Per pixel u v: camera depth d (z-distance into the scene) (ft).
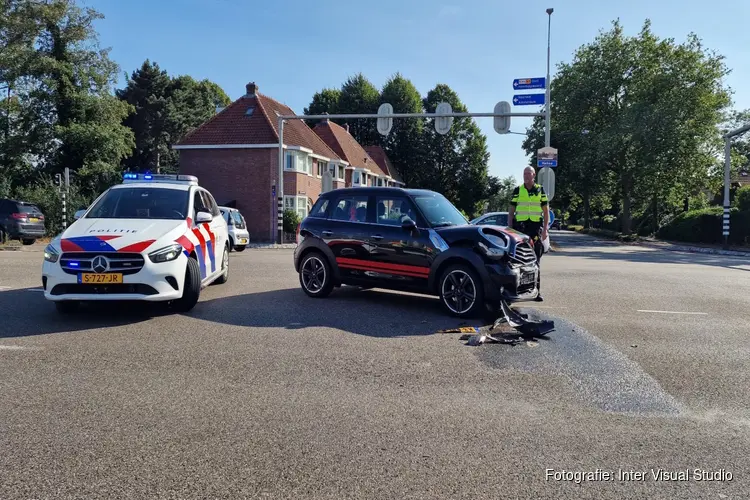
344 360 17.26
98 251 21.56
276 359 17.35
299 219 100.32
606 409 13.42
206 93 206.69
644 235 137.49
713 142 119.44
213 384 14.98
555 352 18.39
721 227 99.96
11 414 12.81
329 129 148.15
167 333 20.65
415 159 190.29
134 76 166.91
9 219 66.69
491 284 22.75
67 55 107.65
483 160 195.31
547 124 65.87
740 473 10.37
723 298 30.09
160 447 11.16
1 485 9.68
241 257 54.90
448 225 25.43
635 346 19.31
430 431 12.02
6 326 21.53
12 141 105.50
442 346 19.04
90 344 18.99
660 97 117.70
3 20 102.22
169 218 25.80
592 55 126.52
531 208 29.07
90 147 108.37
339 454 10.91
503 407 13.46
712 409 13.51
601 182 130.82
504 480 9.98
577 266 48.65
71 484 9.73
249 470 10.25
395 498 9.33
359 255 26.89
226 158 106.32
